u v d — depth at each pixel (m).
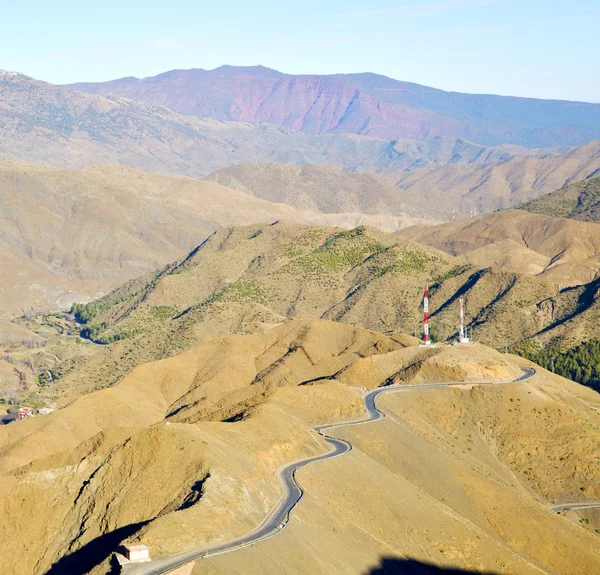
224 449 149.38
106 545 130.88
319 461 163.25
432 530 157.75
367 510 154.00
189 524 122.38
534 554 173.88
